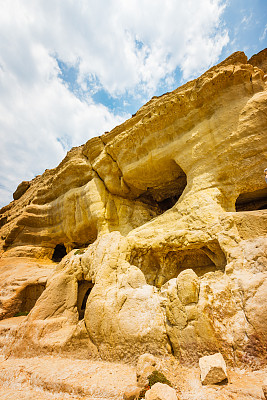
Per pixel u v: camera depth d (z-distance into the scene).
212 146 12.76
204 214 11.20
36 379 8.27
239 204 13.20
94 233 22.98
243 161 11.34
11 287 17.70
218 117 12.84
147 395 5.66
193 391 5.93
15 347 11.55
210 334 7.09
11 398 7.49
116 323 9.38
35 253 27.17
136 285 10.36
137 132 17.31
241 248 8.59
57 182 26.75
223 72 12.62
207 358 6.58
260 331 6.45
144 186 19.59
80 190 23.41
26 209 29.09
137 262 13.30
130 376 7.40
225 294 7.73
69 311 13.45
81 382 7.39
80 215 22.88
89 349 9.70
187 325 7.67
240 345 6.61
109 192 21.75
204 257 12.16
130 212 20.92
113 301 10.16
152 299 9.38
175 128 15.28
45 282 16.67
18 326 12.66
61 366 8.95
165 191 20.20
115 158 20.27
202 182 12.55
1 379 9.08
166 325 8.38
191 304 7.88
